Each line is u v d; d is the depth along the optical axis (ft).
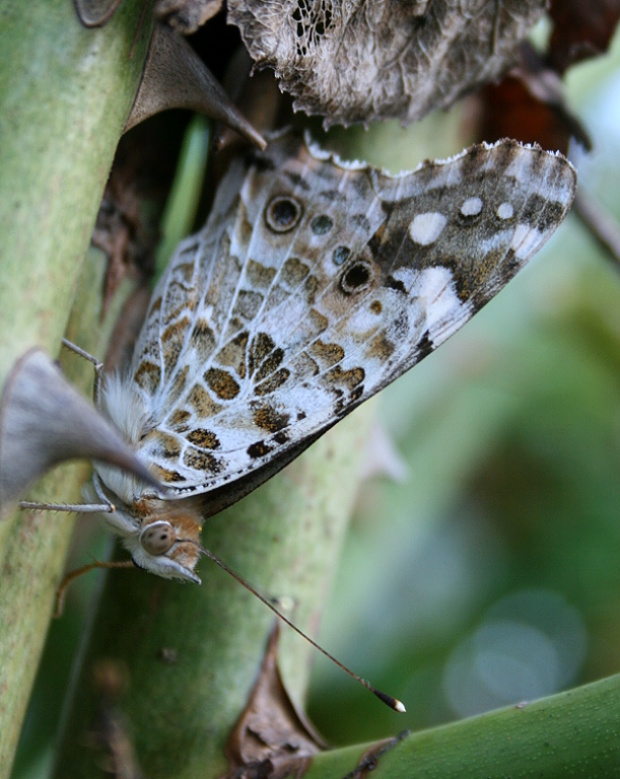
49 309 0.38
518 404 0.63
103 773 0.43
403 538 0.57
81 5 0.38
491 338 0.62
